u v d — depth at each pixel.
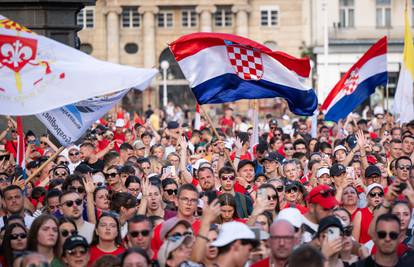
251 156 30.38
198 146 34.56
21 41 20.84
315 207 19.44
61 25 35.12
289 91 27.05
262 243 17.30
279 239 16.08
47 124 23.52
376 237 17.27
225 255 16.16
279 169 28.47
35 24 34.88
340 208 20.00
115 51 107.75
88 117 23.64
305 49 106.00
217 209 17.12
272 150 36.50
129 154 32.94
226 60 26.56
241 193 22.78
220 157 28.39
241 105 97.56
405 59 39.19
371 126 51.59
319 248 17.52
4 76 20.78
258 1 107.69
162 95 106.44
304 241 19.22
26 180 24.08
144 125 46.34
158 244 18.77
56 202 21.69
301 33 107.12
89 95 21.05
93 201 21.92
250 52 26.78
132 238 17.97
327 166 27.33
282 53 26.70
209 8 107.44
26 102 20.81
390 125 44.16
